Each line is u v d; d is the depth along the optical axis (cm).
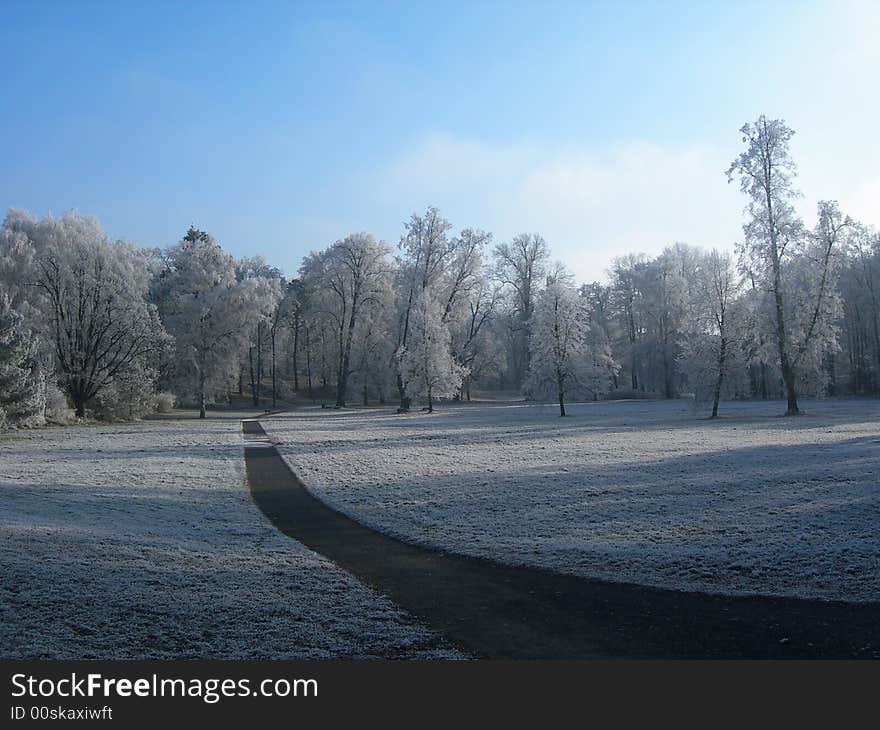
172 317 6881
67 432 4619
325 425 5247
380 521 1744
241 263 10850
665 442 3309
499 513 1775
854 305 7994
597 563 1279
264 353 10100
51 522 1498
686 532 1493
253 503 2064
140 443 3856
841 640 882
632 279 9900
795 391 5138
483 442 3603
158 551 1284
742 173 5044
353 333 7569
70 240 5553
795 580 1135
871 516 1512
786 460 2423
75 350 5438
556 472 2398
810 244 5025
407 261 7050
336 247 7538
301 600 1045
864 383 8081
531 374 6219
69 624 892
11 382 4244
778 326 4941
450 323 7212
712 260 5228
